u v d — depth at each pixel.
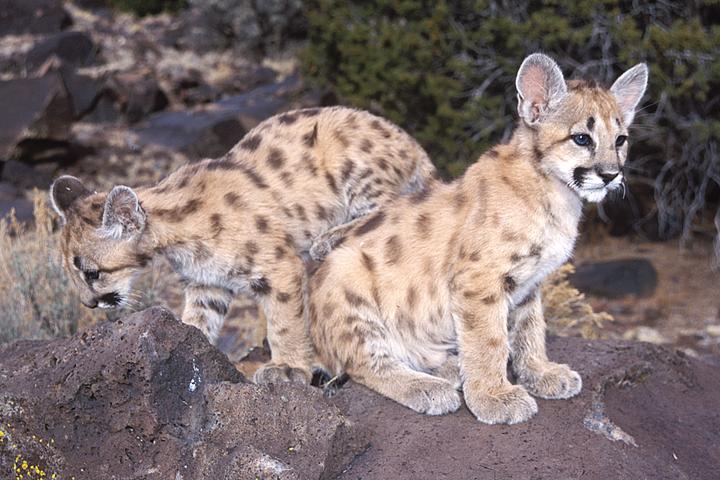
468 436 1.88
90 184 4.12
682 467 1.91
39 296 2.49
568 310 2.58
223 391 1.82
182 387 1.82
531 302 1.98
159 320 1.82
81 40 5.19
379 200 2.17
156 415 1.80
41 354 1.89
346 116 2.19
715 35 3.62
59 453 1.81
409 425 1.90
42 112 4.14
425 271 1.96
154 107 4.75
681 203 4.25
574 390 1.95
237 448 1.79
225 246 2.04
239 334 2.66
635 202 4.53
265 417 1.81
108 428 1.81
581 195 1.92
